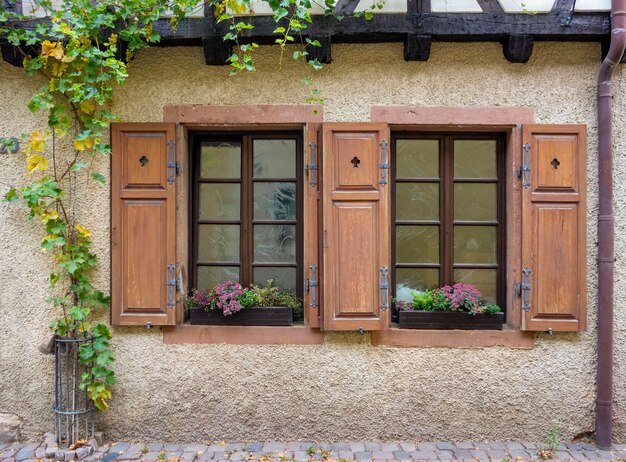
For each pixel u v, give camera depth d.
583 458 3.01
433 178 3.41
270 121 3.23
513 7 3.07
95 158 3.22
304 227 3.25
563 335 3.21
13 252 3.25
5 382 3.27
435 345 3.22
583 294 3.14
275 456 3.05
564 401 3.21
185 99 3.23
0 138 3.22
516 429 3.22
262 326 3.23
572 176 3.15
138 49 3.21
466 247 3.44
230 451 3.12
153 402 3.24
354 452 3.09
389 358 3.23
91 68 2.92
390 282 3.32
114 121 3.19
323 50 3.11
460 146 3.43
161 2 2.97
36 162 2.97
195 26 3.08
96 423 3.25
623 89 3.20
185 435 3.25
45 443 3.16
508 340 3.20
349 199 3.14
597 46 3.20
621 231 3.21
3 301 3.25
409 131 3.36
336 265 3.15
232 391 3.24
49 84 3.12
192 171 3.44
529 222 3.15
